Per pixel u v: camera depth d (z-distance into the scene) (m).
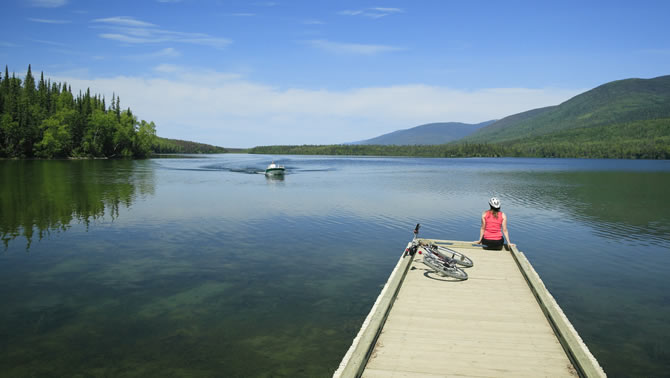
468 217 26.28
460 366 6.62
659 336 9.90
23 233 20.58
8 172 65.12
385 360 6.80
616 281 14.01
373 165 120.75
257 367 8.30
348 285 13.16
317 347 9.11
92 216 25.58
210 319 10.54
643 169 104.56
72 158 127.50
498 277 11.34
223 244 18.48
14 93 139.75
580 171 92.94
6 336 9.58
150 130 155.50
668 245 19.22
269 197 36.31
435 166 118.00
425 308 9.09
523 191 44.03
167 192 39.91
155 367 8.28
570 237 20.98
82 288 12.77
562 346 7.33
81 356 8.69
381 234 20.81
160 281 13.46
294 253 17.02
